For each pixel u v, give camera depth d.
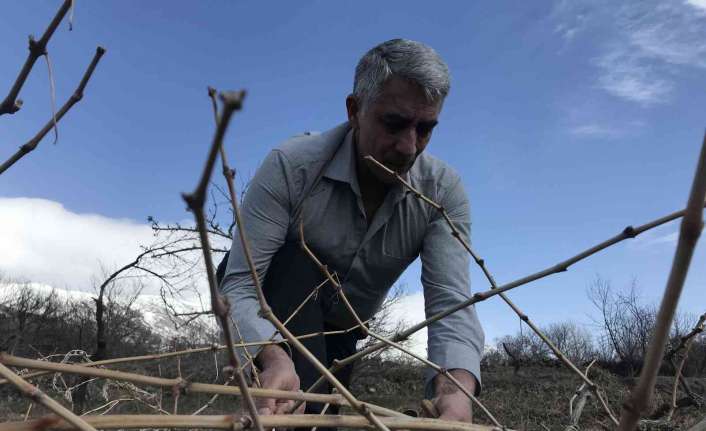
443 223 2.28
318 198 2.17
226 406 4.93
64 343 12.53
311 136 2.26
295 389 1.62
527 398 10.49
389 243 2.29
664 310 0.63
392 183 2.18
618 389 9.90
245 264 2.05
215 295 0.67
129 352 11.62
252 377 1.79
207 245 0.59
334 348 2.46
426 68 1.90
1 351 0.91
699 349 12.27
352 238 2.23
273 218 2.12
